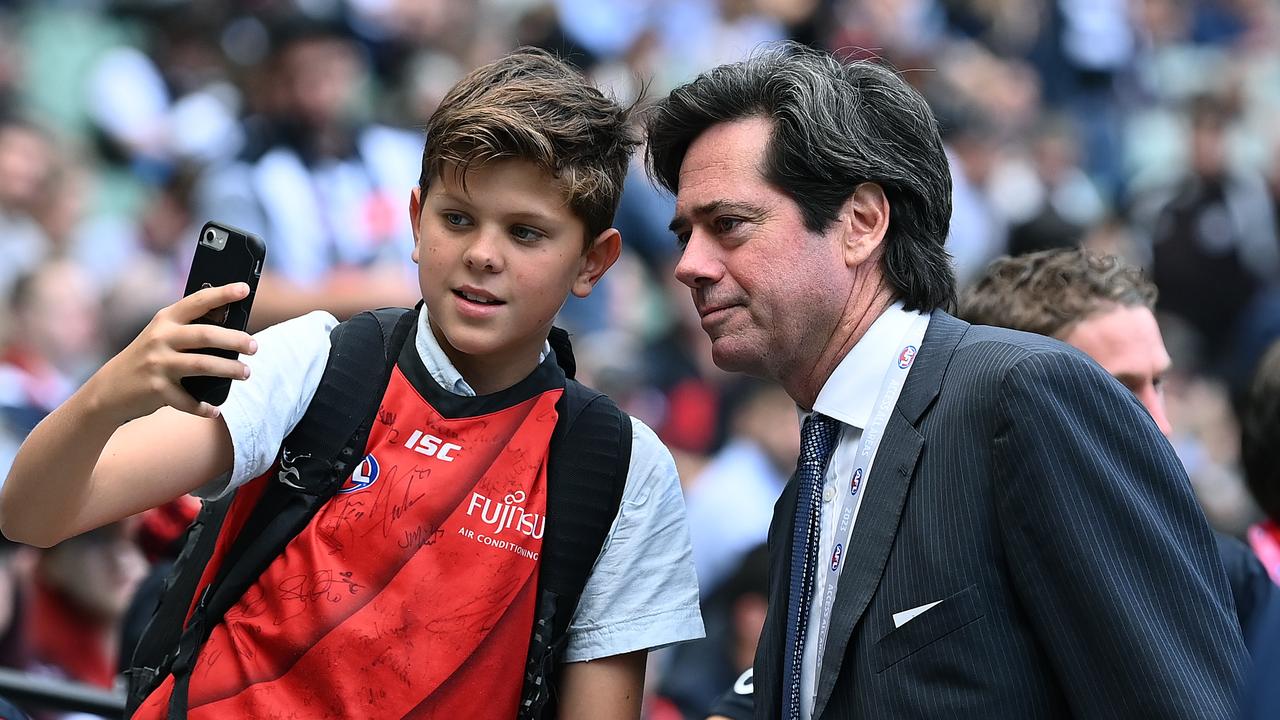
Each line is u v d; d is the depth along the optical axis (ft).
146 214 81.10
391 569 22.85
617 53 102.83
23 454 20.99
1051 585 22.33
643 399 78.54
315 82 72.18
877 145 24.98
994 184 105.70
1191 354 97.86
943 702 22.57
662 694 53.57
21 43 93.81
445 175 23.22
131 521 41.78
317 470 23.25
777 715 24.79
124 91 90.02
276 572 22.86
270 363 23.18
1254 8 136.36
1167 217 103.50
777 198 24.75
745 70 25.57
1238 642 22.06
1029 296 30.76
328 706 22.24
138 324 62.03
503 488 23.62
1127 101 126.11
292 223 70.28
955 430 23.52
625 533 24.38
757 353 25.08
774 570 25.98
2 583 40.96
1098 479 22.30
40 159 81.76
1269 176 106.11
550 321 24.25
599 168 23.90
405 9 97.76
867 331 25.22
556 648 23.62
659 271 88.17
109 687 41.68
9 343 66.64
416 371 24.11
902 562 23.34
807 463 25.40
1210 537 23.03
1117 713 21.74
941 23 123.44
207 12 94.12
